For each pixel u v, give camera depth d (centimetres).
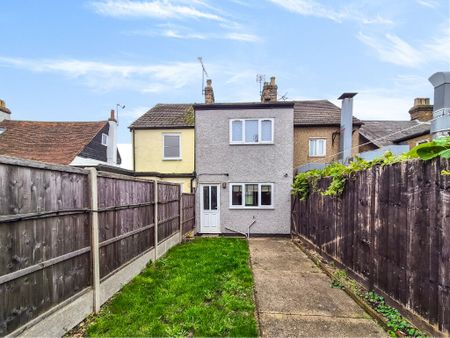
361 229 502
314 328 360
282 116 1142
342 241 590
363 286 492
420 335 326
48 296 311
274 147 1145
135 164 1316
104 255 438
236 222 1152
